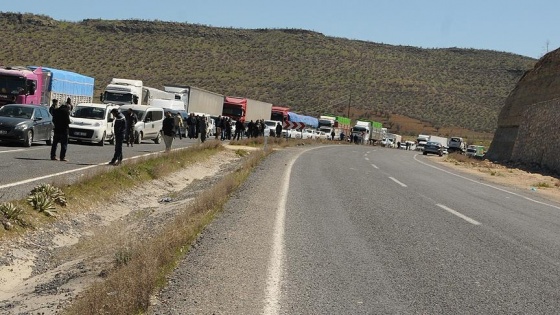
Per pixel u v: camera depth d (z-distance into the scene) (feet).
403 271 25.32
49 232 35.55
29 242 32.86
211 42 492.54
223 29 524.52
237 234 31.73
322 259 26.89
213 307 19.20
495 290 22.90
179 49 462.60
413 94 445.37
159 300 19.76
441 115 419.95
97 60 400.47
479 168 129.49
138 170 61.67
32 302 24.07
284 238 31.42
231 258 26.11
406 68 497.05
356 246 30.25
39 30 421.59
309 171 78.07
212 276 22.91
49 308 22.81
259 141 147.74
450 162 153.99
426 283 23.48
